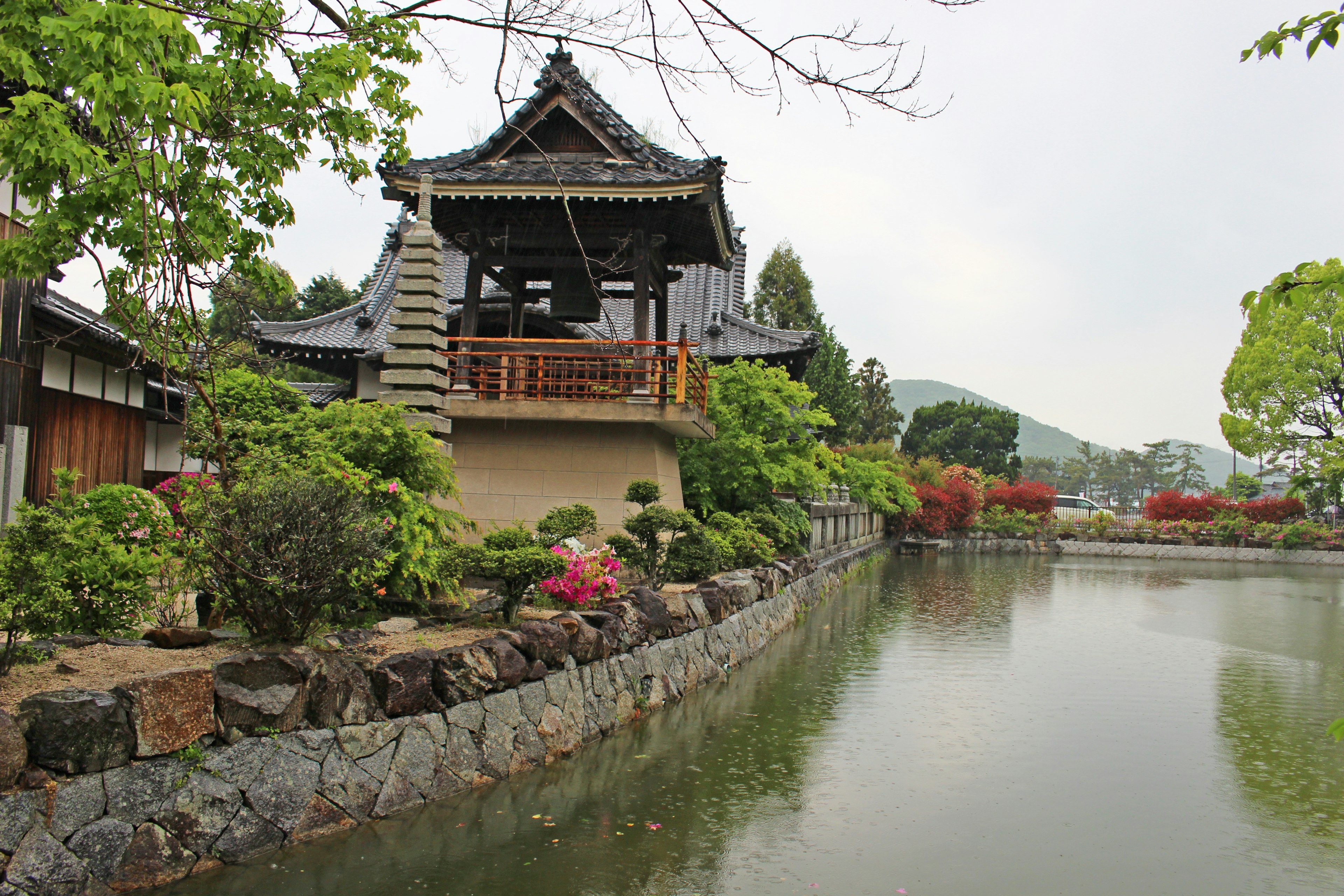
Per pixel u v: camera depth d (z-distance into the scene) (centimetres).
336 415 870
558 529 966
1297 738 984
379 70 785
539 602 970
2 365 1041
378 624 743
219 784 498
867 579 2831
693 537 1202
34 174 595
